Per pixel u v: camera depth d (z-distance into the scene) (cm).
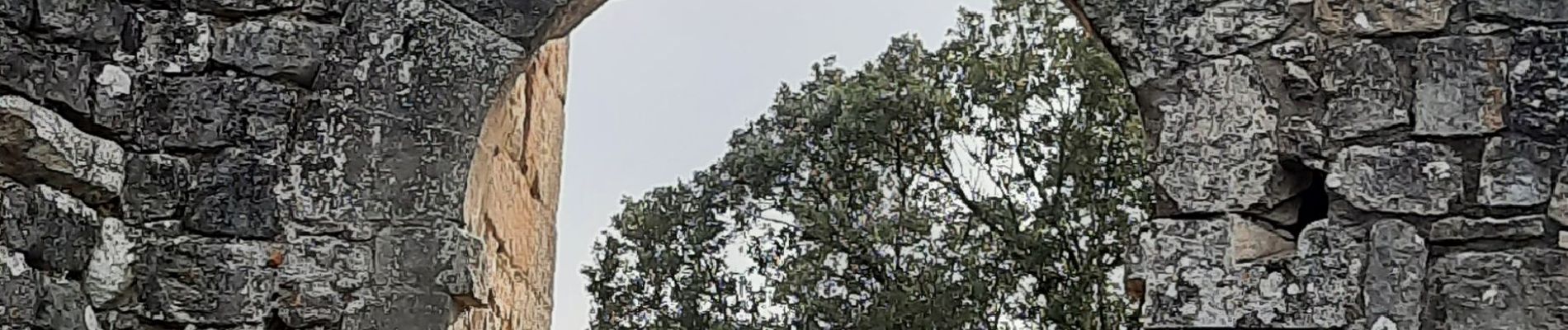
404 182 327
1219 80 313
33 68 313
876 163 973
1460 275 296
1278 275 302
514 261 450
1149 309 307
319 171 329
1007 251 927
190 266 325
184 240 327
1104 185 898
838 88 991
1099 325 887
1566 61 301
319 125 332
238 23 339
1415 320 295
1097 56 875
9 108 306
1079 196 903
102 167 322
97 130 324
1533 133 299
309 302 323
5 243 301
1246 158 308
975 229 950
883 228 962
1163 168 313
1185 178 311
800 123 1004
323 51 337
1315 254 302
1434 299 296
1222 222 308
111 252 322
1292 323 299
